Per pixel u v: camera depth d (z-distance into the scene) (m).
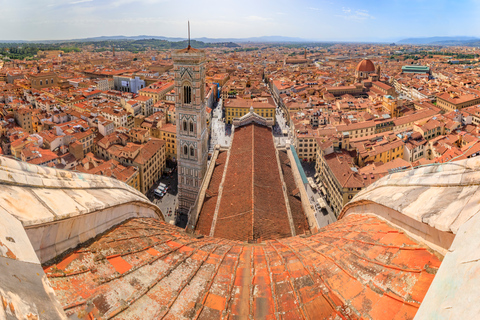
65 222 19.52
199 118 120.38
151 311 18.38
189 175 129.50
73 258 19.41
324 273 22.86
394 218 26.00
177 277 22.64
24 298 10.76
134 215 35.16
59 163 152.50
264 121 137.50
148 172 157.38
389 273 19.80
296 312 19.97
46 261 17.88
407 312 16.22
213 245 31.75
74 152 163.25
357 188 130.50
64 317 11.77
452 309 10.62
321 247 28.22
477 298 9.93
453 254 12.64
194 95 117.75
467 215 15.95
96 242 22.50
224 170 96.25
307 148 194.12
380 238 24.70
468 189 18.38
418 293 16.98
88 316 15.75
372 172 137.62
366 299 18.72
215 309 20.30
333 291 20.42
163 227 36.06
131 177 140.88
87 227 22.84
